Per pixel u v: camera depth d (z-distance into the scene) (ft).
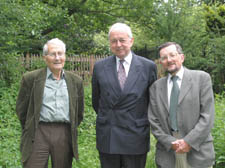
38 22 26.45
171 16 41.39
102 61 11.14
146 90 10.69
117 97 10.30
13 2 22.67
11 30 22.68
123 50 10.32
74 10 42.24
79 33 44.62
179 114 9.49
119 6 44.27
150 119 10.05
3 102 20.11
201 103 9.41
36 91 10.12
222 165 13.28
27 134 10.11
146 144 10.53
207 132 9.13
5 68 23.32
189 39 39.65
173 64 9.71
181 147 9.15
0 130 16.47
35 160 9.98
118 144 10.20
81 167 13.67
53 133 10.18
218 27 41.55
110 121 10.36
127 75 10.54
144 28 48.52
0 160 12.84
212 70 35.70
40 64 28.35
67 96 10.36
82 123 20.33
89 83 29.63
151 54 43.55
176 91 9.72
